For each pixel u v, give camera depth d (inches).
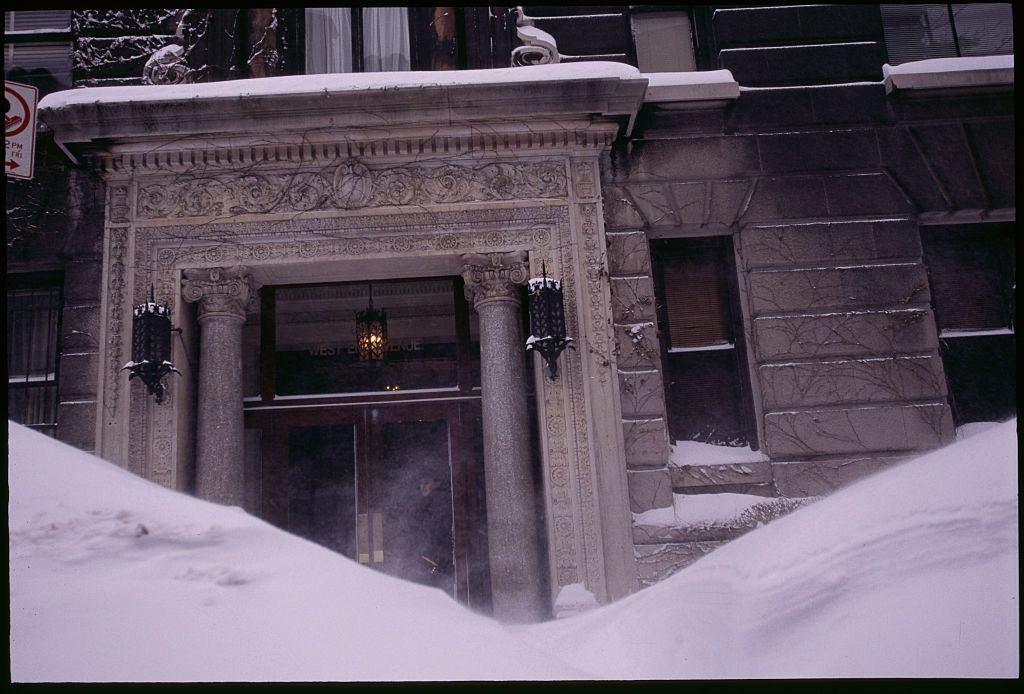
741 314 340.8
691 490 317.7
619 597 293.3
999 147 349.7
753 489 318.0
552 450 309.9
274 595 86.0
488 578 325.1
